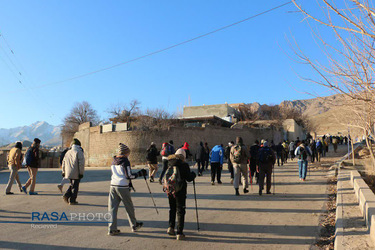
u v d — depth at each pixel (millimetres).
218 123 39781
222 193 10000
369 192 6227
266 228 6008
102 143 31938
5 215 6891
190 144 30219
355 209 6340
